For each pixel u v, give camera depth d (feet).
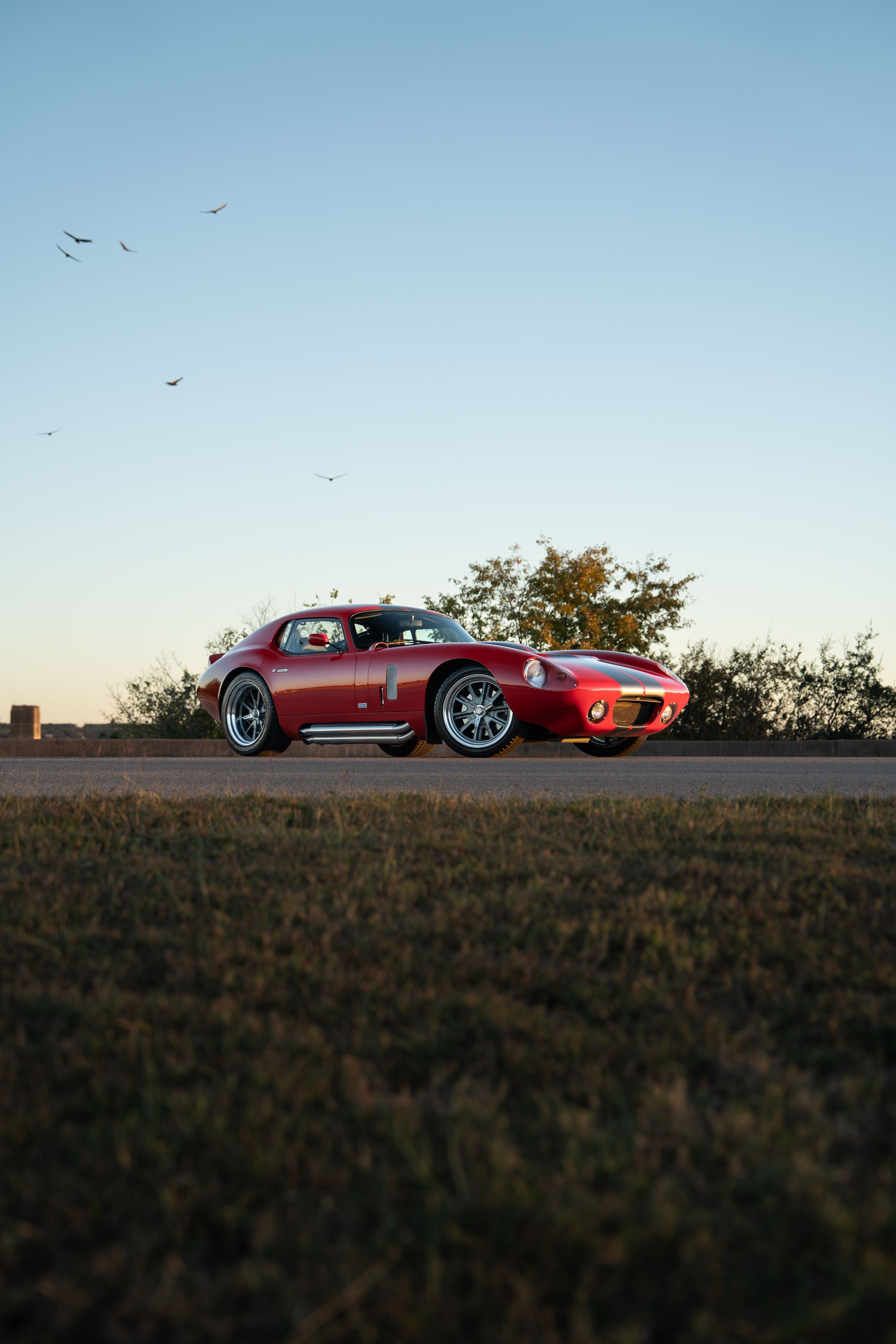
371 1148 4.95
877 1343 3.59
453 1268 3.95
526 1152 4.88
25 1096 5.53
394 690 27.04
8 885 9.89
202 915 9.07
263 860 11.02
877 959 7.77
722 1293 3.85
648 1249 4.08
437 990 7.22
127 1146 4.93
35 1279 4.00
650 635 69.67
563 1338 3.66
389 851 11.26
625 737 29.48
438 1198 4.42
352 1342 3.64
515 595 71.67
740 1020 6.78
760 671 53.42
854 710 53.88
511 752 36.22
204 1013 6.80
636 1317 3.74
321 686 28.50
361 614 29.14
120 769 25.76
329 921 8.74
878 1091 5.56
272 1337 3.66
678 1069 5.88
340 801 15.16
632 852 11.36
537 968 7.64
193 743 42.22
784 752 43.09
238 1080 5.78
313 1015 6.81
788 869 10.44
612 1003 7.02
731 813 13.79
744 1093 5.63
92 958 7.99
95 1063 5.99
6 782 21.40
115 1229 4.33
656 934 8.25
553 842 11.87
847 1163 4.76
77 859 11.07
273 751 30.99
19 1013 6.84
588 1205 4.29
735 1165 4.68
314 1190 4.57
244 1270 3.94
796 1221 4.28
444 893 9.62
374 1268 3.96
